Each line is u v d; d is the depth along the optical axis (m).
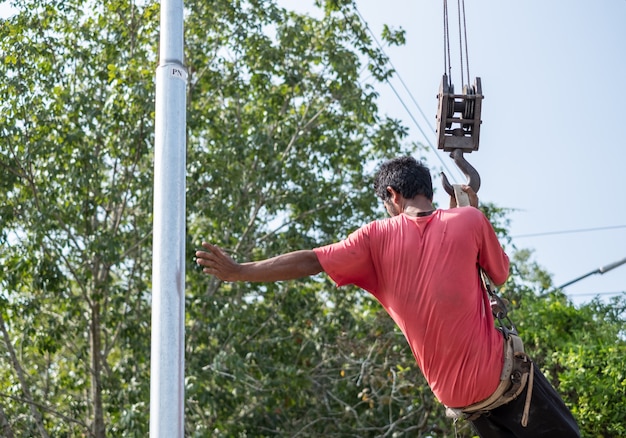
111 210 21.94
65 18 21.66
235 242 22.48
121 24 21.84
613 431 14.08
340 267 6.12
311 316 22.22
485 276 6.27
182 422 6.26
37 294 21.53
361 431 21.56
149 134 20.72
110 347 21.34
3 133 20.06
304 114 22.66
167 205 6.63
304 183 22.47
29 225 20.12
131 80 20.72
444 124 6.86
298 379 21.30
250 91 23.08
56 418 22.47
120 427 18.84
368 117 22.50
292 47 22.88
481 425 6.20
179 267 6.53
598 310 16.67
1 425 19.94
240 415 21.92
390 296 6.03
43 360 24.05
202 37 22.17
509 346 5.96
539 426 6.08
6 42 20.73
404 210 6.24
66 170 20.52
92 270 21.12
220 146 22.22
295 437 21.19
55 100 20.77
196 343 20.64
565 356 14.77
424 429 20.02
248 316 21.08
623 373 14.21
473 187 6.74
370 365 20.12
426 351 5.93
